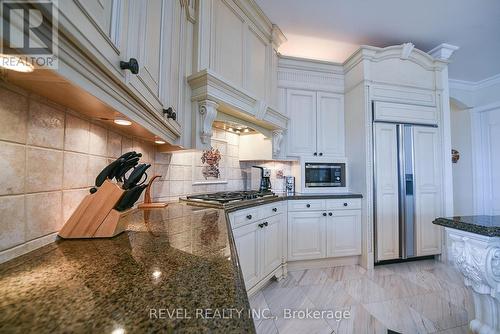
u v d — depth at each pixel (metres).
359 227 2.55
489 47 2.73
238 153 2.67
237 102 1.81
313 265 2.50
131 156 0.90
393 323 1.53
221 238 0.81
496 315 1.10
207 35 1.67
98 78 0.53
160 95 1.03
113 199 0.81
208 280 0.48
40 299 0.40
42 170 0.68
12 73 0.48
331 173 2.73
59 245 0.71
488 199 3.41
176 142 1.43
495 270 1.03
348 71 2.79
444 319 1.57
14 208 0.58
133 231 0.90
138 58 0.75
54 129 0.72
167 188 1.79
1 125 0.54
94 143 0.95
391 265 2.54
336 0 2.06
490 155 3.42
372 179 2.49
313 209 2.46
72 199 0.82
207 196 1.91
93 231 0.78
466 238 1.12
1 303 0.39
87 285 0.46
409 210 2.52
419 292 1.93
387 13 2.21
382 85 2.56
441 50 2.68
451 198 2.63
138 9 0.76
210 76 1.51
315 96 2.80
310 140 2.77
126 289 0.44
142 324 0.34
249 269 1.73
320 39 2.64
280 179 2.86
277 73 2.68
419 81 2.66
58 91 0.60
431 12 2.20
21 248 0.61
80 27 0.43
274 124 2.34
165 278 0.49
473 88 3.58
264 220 1.97
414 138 2.58
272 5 2.12
